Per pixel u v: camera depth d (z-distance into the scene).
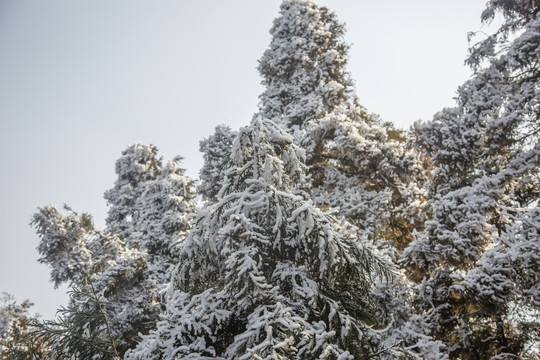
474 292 8.26
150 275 13.80
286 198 5.46
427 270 9.40
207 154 17.73
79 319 5.80
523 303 8.47
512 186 9.91
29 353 6.33
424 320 8.28
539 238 7.89
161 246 16.19
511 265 7.93
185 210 17.34
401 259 9.54
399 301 8.02
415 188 12.33
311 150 13.23
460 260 9.13
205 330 5.12
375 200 12.02
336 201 12.42
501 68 11.30
